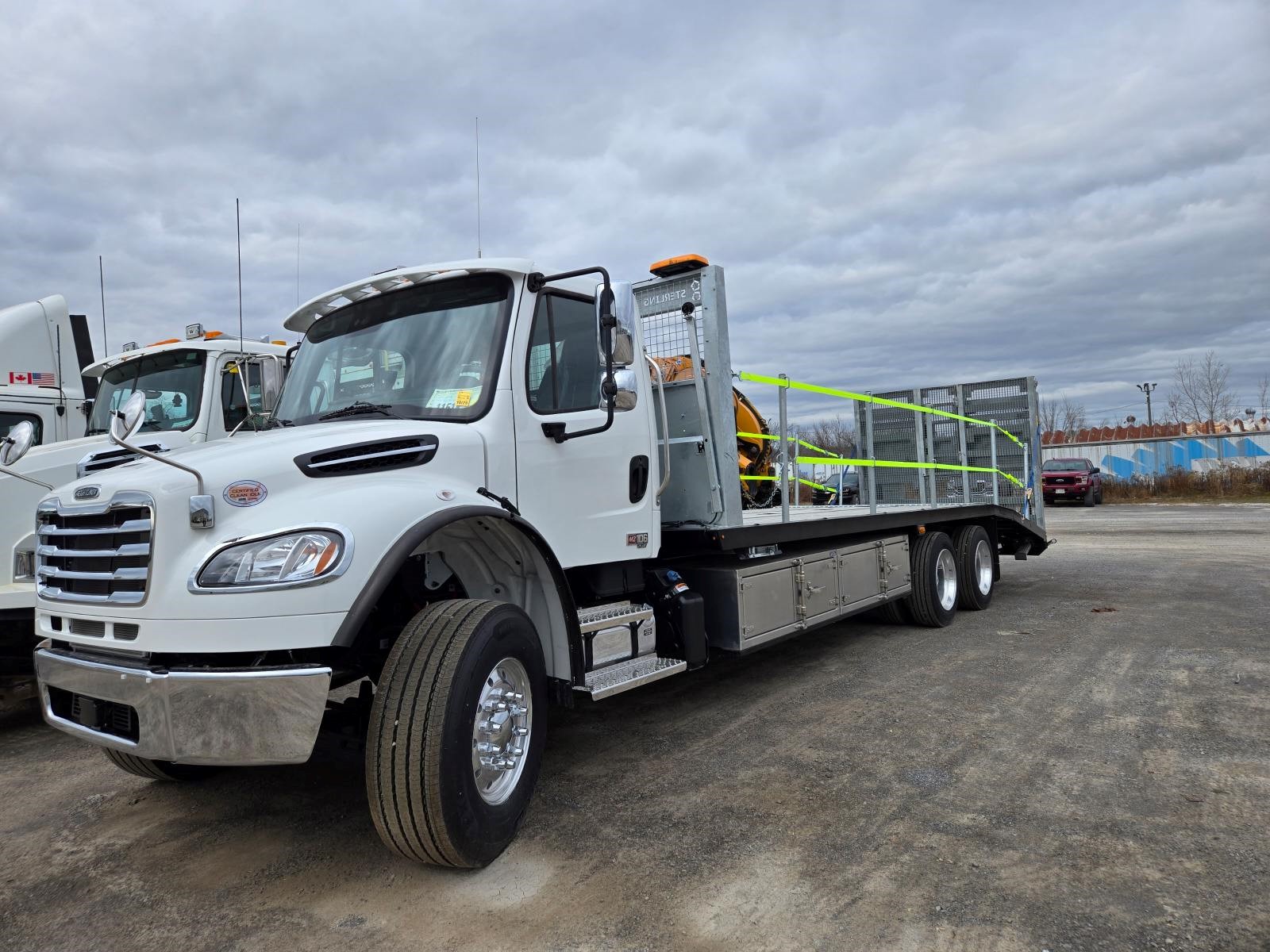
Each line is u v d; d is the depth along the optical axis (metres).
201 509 2.87
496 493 3.62
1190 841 3.27
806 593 5.82
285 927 2.79
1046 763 4.15
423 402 3.81
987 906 2.82
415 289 4.13
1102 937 2.62
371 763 2.93
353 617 2.80
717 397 5.09
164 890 3.09
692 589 5.25
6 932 2.81
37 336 6.82
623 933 2.71
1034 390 9.73
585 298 4.34
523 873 3.13
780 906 2.85
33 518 5.25
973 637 7.38
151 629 2.82
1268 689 5.40
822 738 4.64
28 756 4.82
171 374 6.52
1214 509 24.64
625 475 4.41
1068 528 19.42
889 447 10.12
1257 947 2.54
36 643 5.04
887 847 3.27
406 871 3.18
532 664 3.41
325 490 3.06
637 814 3.66
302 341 4.53
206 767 4.24
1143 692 5.38
